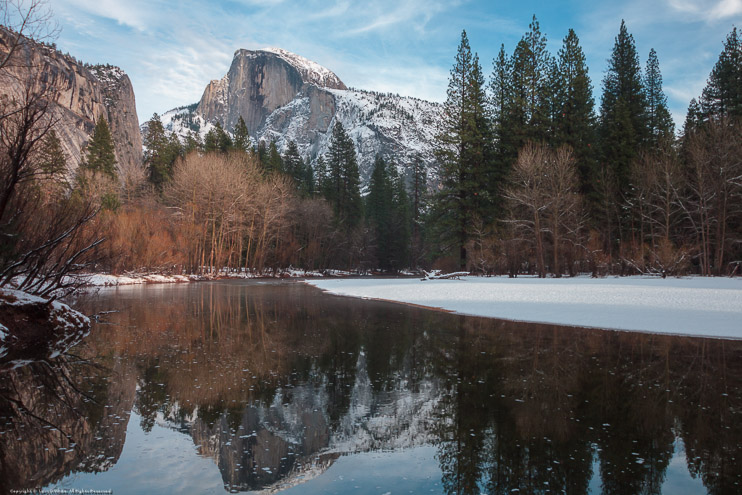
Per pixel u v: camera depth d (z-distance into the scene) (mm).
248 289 26984
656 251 30031
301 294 22797
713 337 9711
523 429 4438
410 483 3264
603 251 33406
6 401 5195
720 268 29188
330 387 5949
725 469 3525
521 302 16141
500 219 34156
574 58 36000
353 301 18672
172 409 4996
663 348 8516
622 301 15344
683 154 34969
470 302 16766
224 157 49438
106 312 13953
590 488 3209
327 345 8898
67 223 10922
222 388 5848
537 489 3191
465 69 36375
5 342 8195
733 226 32312
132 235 32438
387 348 8609
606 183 34125
